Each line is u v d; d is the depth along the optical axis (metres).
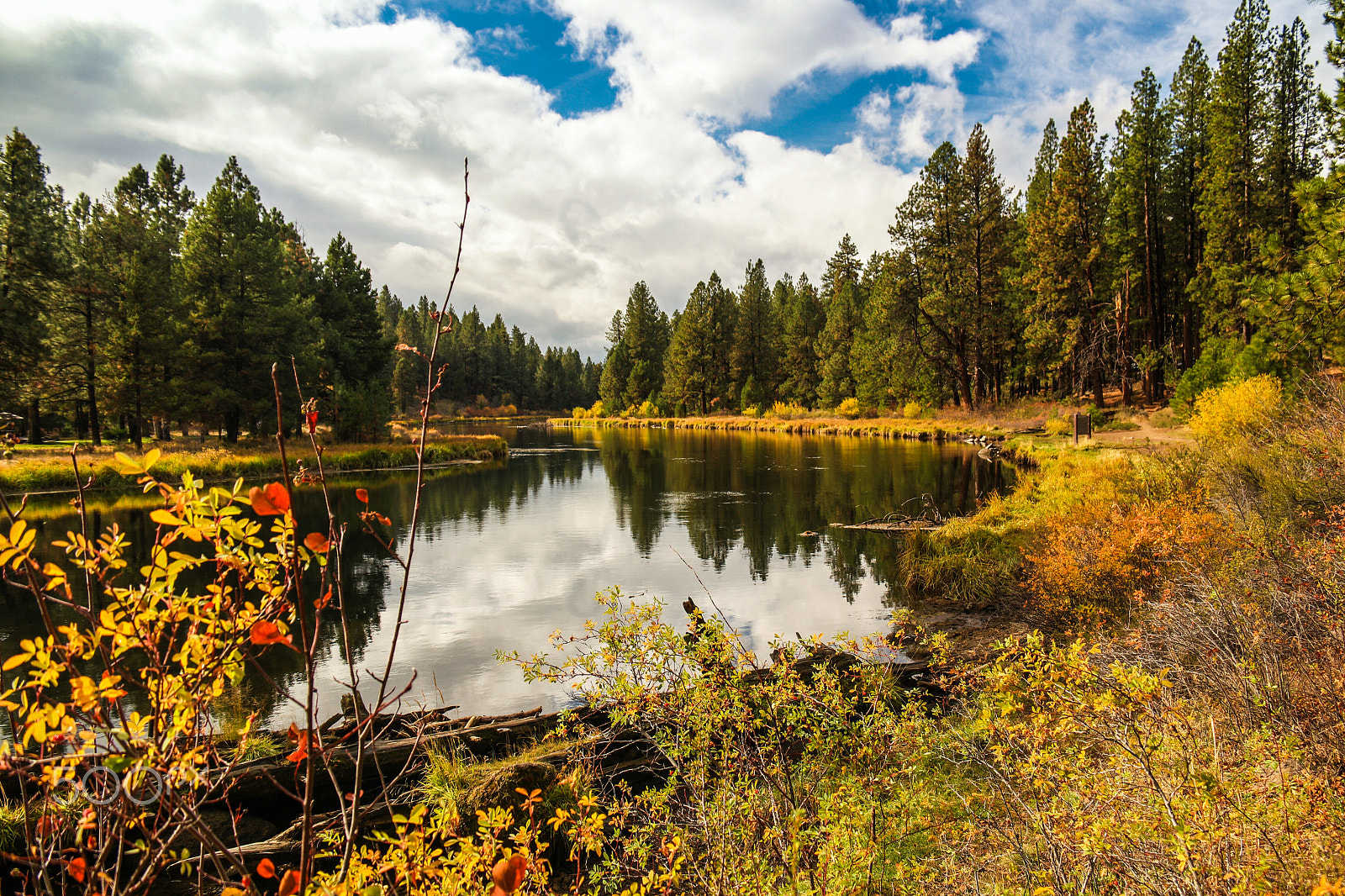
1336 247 9.01
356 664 7.57
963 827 2.68
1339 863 1.78
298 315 35.19
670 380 78.19
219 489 0.98
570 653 7.52
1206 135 29.38
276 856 3.48
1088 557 7.32
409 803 3.91
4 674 7.14
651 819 3.04
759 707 2.92
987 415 36.75
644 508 18.98
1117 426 24.69
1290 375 12.09
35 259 27.50
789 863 2.28
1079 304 33.28
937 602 9.25
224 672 0.99
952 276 38.88
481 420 94.00
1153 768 2.27
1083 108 31.66
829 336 58.19
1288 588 4.25
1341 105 11.13
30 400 29.16
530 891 2.27
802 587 10.53
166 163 48.56
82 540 0.90
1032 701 2.62
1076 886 2.02
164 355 29.36
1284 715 2.74
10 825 3.02
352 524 16.69
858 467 25.70
